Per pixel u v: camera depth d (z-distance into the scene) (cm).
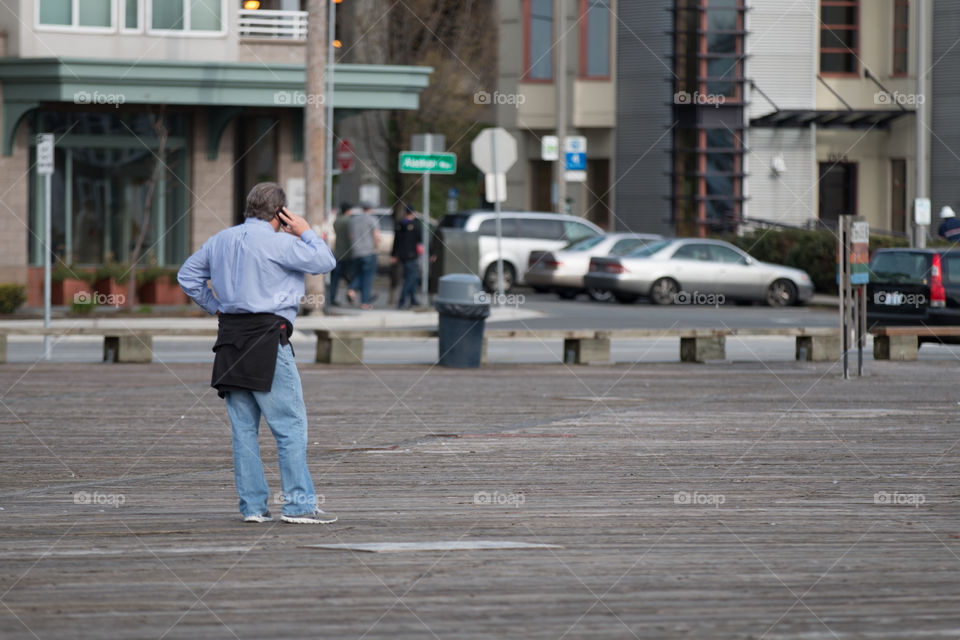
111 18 11750
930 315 9212
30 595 2483
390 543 2958
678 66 16888
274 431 3134
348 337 7881
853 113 16475
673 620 2364
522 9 17738
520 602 2475
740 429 5031
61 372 7125
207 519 3219
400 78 12562
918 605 2477
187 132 12162
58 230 11750
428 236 13425
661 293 13362
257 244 3047
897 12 16912
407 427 5012
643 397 6156
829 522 3259
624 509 3409
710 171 16938
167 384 6500
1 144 11450
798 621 2362
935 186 16612
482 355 7988
